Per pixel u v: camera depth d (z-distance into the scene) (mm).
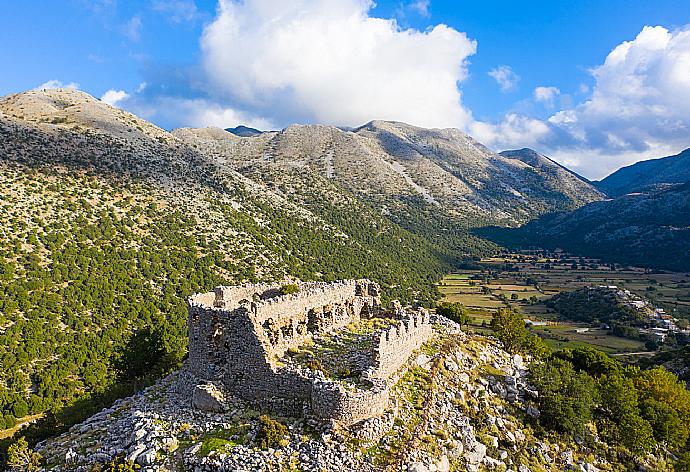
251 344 27719
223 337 29375
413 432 26031
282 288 42750
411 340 34844
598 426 37562
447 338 40875
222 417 25984
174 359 46906
